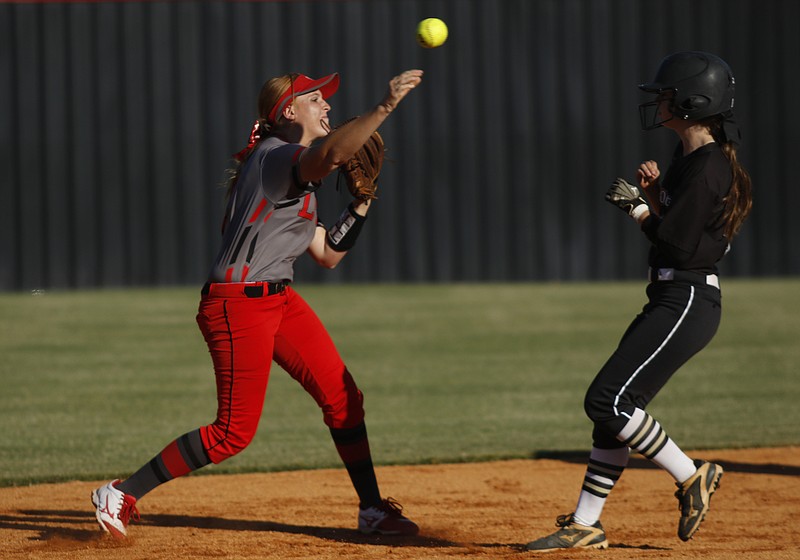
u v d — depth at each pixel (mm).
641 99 61906
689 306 16484
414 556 17188
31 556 17219
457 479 23781
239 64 60719
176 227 61281
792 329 46375
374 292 59438
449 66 61594
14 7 59781
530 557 16938
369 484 18828
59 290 60938
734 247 63688
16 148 60312
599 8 61594
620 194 16594
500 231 62438
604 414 16547
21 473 23906
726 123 16547
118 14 60312
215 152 61000
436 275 62656
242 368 17109
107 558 17141
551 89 61844
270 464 25203
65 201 60812
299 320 18203
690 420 30016
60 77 60281
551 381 36094
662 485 23125
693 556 16859
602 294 57812
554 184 62281
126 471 24141
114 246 61156
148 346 43312
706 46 61969
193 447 17422
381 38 61031
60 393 34062
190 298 57094
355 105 61125
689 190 16109
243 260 16984
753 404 32188
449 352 41812
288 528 19422
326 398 18375
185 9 60406
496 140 62000
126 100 60625
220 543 18188
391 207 62312
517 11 61438
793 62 62219
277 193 16719
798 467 24562
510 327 47688
